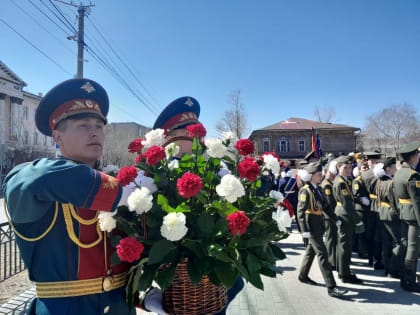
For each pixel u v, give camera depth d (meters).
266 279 4.45
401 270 4.09
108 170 1.55
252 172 1.33
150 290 1.45
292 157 36.91
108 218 1.17
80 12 9.18
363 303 3.64
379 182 4.64
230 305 3.60
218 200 1.35
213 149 1.44
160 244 1.18
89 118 1.38
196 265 1.19
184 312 1.26
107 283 1.25
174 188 1.41
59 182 0.98
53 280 1.20
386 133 48.91
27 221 1.08
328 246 4.61
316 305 3.60
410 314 3.36
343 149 37.25
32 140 39.84
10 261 4.12
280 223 1.32
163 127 2.25
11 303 3.29
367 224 5.36
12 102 36.53
